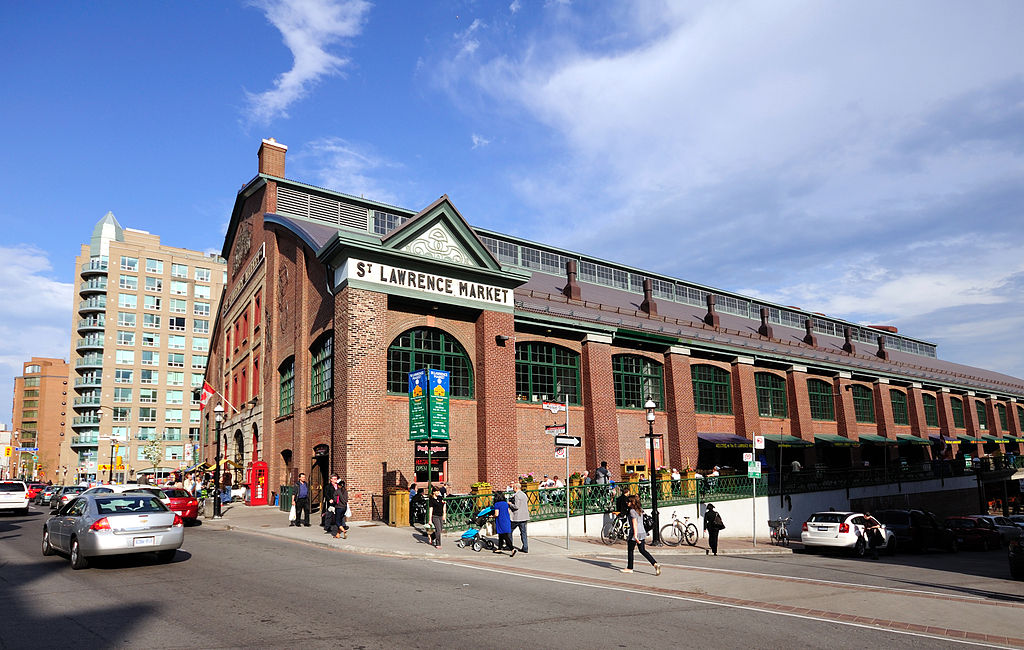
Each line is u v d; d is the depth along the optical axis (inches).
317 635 331.6
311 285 1191.6
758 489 1290.6
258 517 1060.5
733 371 1576.0
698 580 552.7
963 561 919.7
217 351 2050.9
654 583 531.8
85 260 4323.3
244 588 456.4
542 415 1218.6
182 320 4040.4
